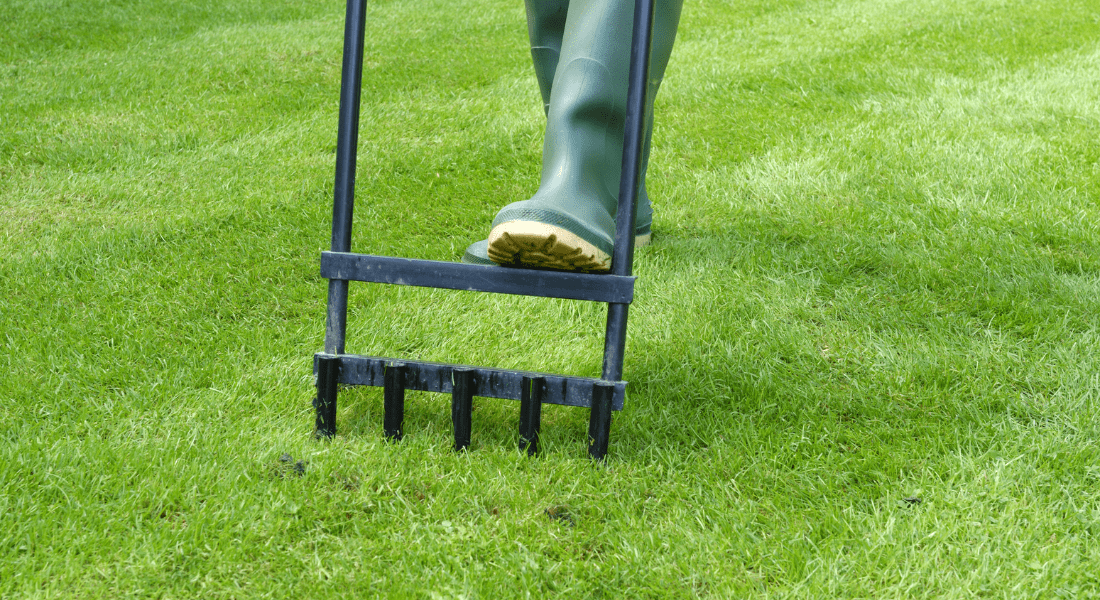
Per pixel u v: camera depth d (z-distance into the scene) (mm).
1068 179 3391
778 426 1812
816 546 1387
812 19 7309
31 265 2779
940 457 1655
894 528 1422
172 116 4645
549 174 1730
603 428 1604
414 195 3506
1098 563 1320
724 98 4773
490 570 1340
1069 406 1866
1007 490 1526
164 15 7531
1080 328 2262
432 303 2498
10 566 1324
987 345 2176
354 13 1717
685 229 3072
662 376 2031
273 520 1449
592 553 1402
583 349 2203
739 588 1296
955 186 3363
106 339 2260
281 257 2879
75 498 1495
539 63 2369
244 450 1659
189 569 1345
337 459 1620
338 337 1749
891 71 5227
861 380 2023
